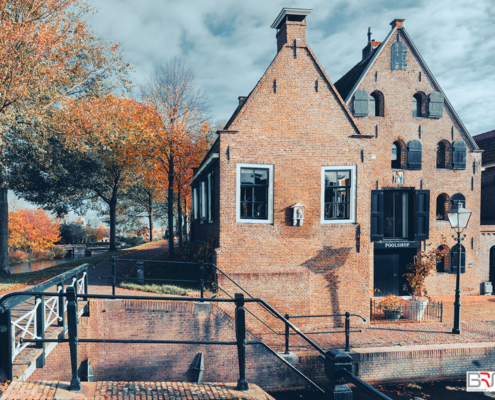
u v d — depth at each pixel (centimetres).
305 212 1040
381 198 1377
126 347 778
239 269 1007
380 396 234
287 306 1009
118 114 1501
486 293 1525
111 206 2520
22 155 1655
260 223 1023
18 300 368
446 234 1483
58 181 2081
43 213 3416
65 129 1391
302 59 1054
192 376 812
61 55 1286
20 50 1102
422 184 1455
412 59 1447
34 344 450
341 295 1048
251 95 1030
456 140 1486
